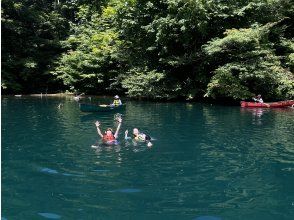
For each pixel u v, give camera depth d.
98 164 10.34
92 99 31.36
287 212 7.12
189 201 7.65
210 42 28.38
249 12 30.55
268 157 11.24
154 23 29.56
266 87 28.92
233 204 7.50
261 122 17.97
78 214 6.96
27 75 37.47
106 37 36.16
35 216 6.88
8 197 7.84
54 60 39.03
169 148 12.29
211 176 9.33
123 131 15.29
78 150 11.96
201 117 19.73
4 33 37.72
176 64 30.45
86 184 8.67
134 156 11.21
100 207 7.31
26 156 11.25
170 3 28.98
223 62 30.17
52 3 44.69
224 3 29.84
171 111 22.45
